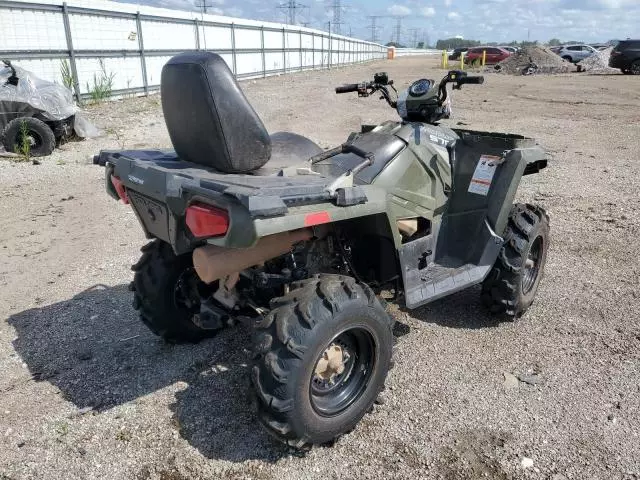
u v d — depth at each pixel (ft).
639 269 15.75
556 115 47.01
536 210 13.10
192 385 10.68
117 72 57.47
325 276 8.79
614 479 8.30
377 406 10.01
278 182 8.50
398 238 10.26
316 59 131.23
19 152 31.27
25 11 45.78
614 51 94.43
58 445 9.09
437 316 13.30
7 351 11.95
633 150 33.01
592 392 10.37
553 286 14.78
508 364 11.30
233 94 8.71
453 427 9.46
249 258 8.78
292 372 7.81
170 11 65.36
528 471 8.49
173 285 11.37
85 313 13.58
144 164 9.27
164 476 8.45
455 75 11.52
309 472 8.51
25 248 18.04
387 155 10.84
